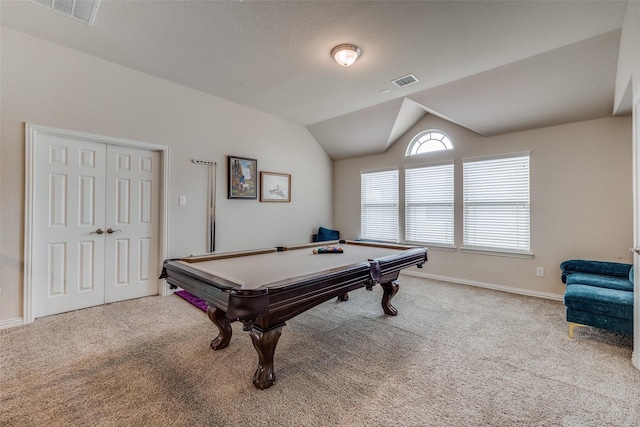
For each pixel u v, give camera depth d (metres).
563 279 3.29
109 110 3.16
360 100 4.11
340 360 2.15
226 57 2.99
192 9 2.27
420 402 1.68
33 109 2.72
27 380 1.86
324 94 3.90
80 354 2.19
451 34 2.51
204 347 2.32
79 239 3.08
